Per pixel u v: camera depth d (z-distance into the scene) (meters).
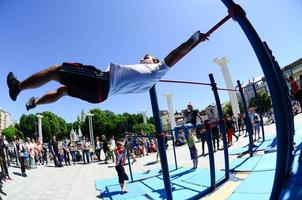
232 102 19.50
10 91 2.24
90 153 18.56
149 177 9.00
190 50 3.12
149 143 20.03
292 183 2.80
